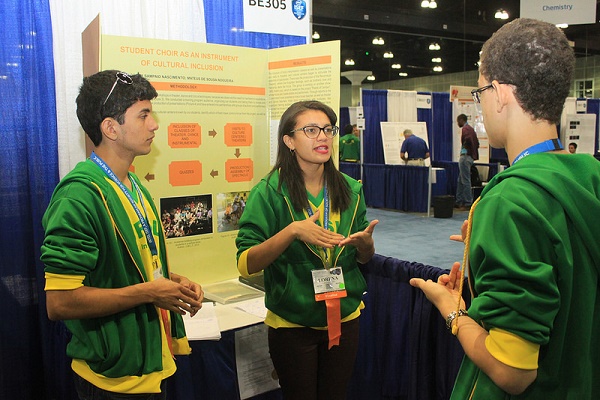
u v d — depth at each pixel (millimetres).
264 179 1690
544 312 724
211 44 2250
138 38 2057
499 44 841
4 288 2125
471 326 853
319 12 10078
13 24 2068
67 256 1113
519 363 735
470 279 874
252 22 2547
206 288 2266
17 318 2158
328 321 1577
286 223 1636
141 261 1278
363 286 1703
